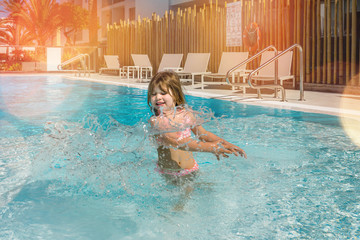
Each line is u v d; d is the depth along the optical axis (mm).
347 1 8898
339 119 5504
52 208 2359
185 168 2773
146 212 2266
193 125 2551
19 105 7496
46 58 21078
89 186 2645
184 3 18172
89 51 21672
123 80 14227
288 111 6277
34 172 2977
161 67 13242
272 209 2303
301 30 10141
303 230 2025
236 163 3223
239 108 6711
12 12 30219
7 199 2500
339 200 2441
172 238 1972
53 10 31531
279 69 9625
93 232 2051
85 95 9328
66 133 3137
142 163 2877
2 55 21516
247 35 11156
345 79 10016
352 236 1941
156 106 2639
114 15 28234
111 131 3271
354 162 3309
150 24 15906
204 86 11516
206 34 12992
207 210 2283
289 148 3799
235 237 1962
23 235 2023
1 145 3957
